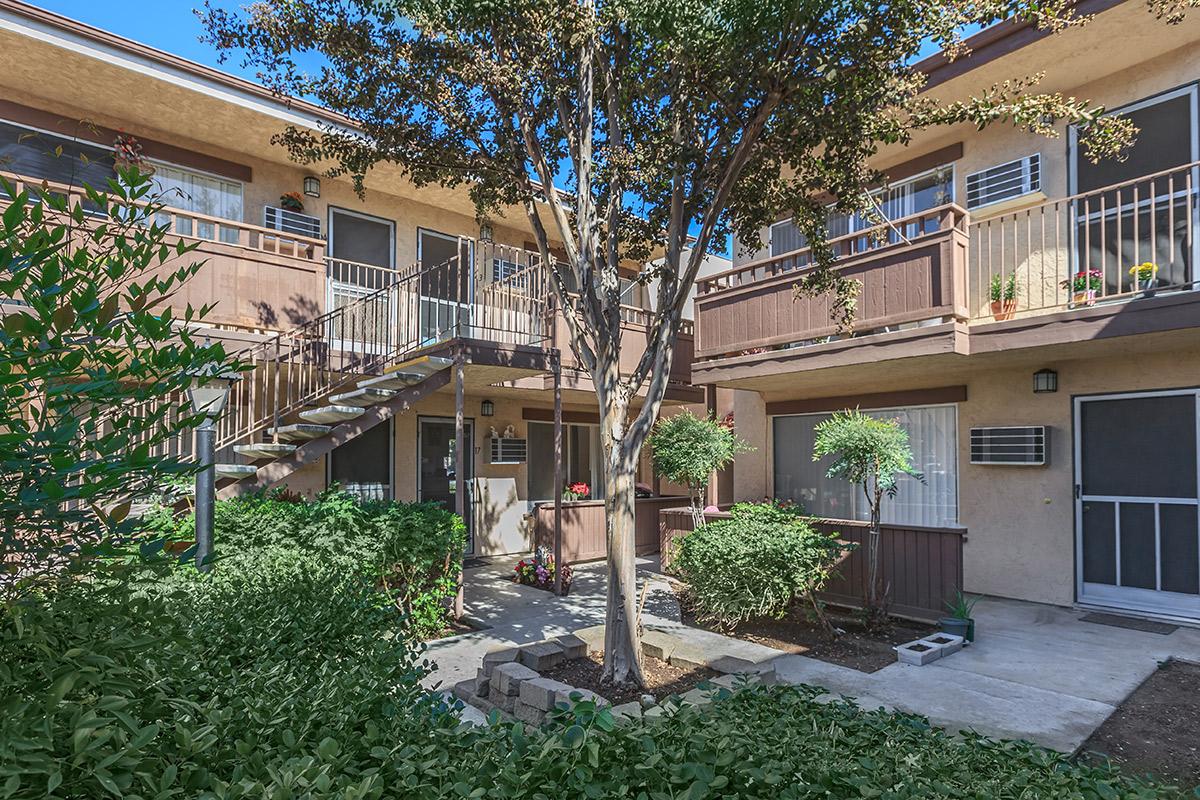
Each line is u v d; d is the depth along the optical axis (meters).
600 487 13.47
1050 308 7.68
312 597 3.41
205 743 1.58
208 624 2.73
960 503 8.62
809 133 5.24
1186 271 6.55
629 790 1.94
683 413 9.42
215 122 8.35
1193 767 3.74
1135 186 6.73
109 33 7.01
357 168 6.34
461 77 5.45
